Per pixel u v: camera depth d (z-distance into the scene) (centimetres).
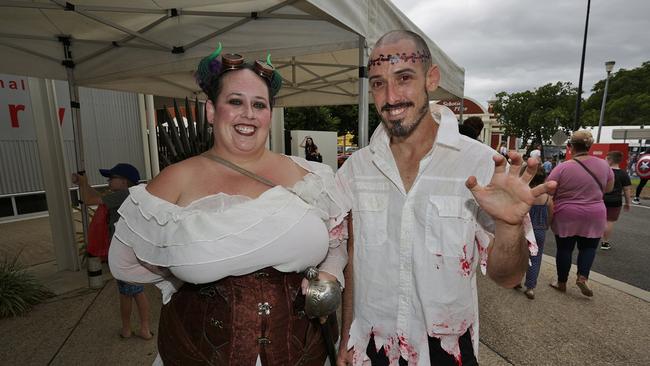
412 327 117
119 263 115
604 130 2127
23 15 272
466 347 116
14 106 687
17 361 240
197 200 103
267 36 269
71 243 418
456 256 109
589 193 316
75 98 346
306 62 480
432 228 111
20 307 308
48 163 403
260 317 106
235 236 99
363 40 243
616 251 508
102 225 270
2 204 687
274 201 105
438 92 491
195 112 158
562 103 3194
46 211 754
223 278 107
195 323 108
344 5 216
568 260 337
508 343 256
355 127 2025
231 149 110
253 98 106
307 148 1095
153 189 109
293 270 112
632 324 283
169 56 301
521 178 90
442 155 112
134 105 870
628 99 3575
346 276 137
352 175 131
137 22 288
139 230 106
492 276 111
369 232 121
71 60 336
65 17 279
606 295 338
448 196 110
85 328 284
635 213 816
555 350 248
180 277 103
